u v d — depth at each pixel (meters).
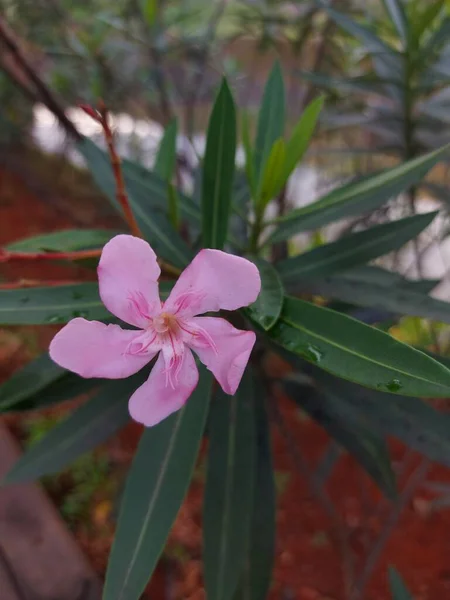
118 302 0.11
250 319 0.13
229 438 0.18
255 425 0.18
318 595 0.29
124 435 0.36
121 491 0.25
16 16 0.43
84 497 0.32
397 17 0.24
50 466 0.17
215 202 0.15
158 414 0.12
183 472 0.15
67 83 0.43
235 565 0.17
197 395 0.16
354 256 0.17
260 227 0.17
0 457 0.32
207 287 0.11
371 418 0.18
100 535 0.30
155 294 0.11
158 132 0.48
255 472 0.19
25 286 0.14
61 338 0.11
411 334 0.30
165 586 0.29
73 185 0.57
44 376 0.15
